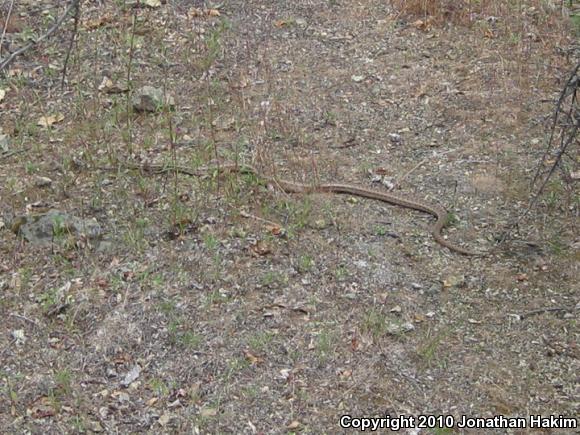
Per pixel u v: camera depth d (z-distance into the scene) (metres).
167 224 3.14
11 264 2.98
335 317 2.84
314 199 3.31
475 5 4.48
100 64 4.00
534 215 3.25
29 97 3.81
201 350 2.73
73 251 3.02
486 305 2.90
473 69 4.07
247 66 4.04
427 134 3.70
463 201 3.33
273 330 2.79
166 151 3.50
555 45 4.20
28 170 3.39
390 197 3.32
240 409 2.58
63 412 2.56
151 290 2.89
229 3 4.47
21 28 4.18
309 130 3.69
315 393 2.63
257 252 3.04
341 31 4.33
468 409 2.59
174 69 3.99
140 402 2.60
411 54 4.18
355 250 3.08
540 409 2.59
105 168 3.38
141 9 4.36
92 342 2.74
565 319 2.85
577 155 3.53
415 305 2.89
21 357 2.71
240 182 3.32
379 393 2.63
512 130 3.70
